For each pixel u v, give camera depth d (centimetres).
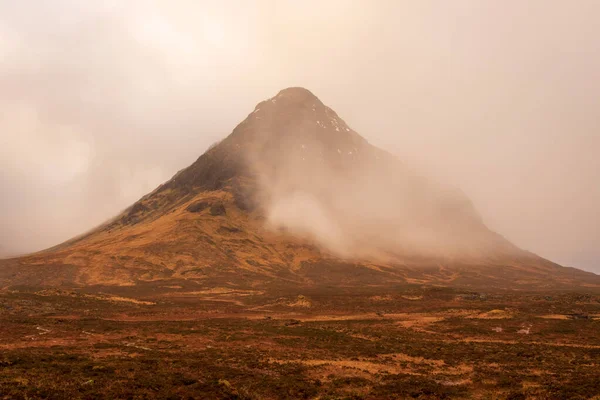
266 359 5053
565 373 4441
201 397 3431
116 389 3369
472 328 7725
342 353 5625
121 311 9581
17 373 3578
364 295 13162
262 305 11950
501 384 4109
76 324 7319
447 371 4741
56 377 3562
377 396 3775
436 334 7319
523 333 7231
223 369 4391
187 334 6788
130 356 4831
